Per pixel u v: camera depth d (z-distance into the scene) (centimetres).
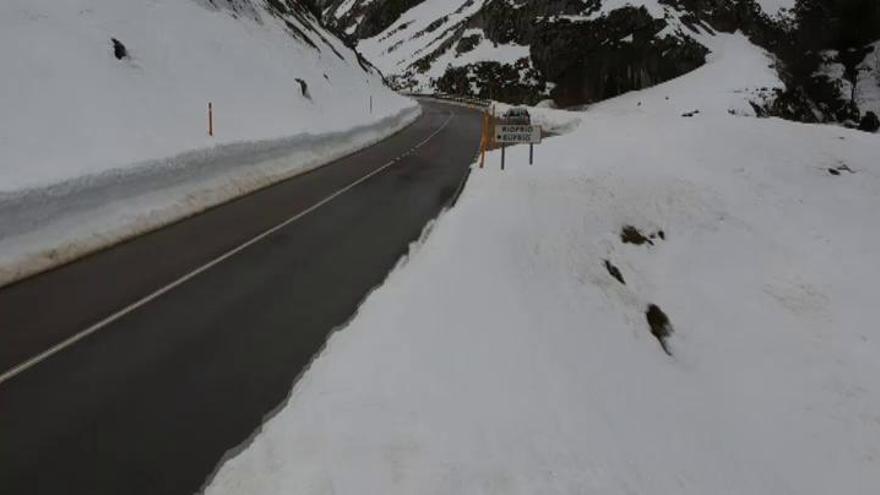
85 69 1520
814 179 2030
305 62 3075
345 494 409
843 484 894
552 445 561
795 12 5850
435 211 1315
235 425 518
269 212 1289
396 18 11869
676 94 4709
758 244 1608
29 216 905
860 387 1118
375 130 2872
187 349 651
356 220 1228
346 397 518
